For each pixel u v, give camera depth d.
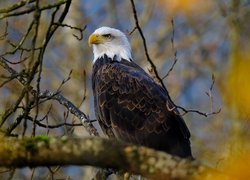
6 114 9.61
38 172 16.05
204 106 21.12
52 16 9.43
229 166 5.79
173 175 5.94
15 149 6.30
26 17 19.88
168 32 25.06
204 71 23.66
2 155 6.32
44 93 11.83
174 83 23.38
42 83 22.67
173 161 5.98
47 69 22.86
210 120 18.89
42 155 6.26
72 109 11.61
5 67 11.05
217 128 17.22
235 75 7.07
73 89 22.03
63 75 22.70
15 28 19.42
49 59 23.22
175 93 23.03
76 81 22.17
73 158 6.21
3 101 16.23
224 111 17.36
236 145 10.52
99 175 10.76
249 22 17.34
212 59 23.45
